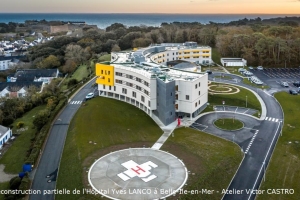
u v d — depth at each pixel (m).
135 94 108.38
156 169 68.31
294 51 183.88
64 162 75.00
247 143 82.38
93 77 156.00
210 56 188.75
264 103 113.94
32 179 68.38
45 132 90.00
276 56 185.50
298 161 73.69
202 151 76.81
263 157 75.31
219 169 68.62
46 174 70.50
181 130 90.25
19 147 89.00
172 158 73.38
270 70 172.62
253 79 145.12
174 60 176.62
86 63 193.75
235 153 76.25
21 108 118.69
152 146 80.06
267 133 88.31
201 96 103.75
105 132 88.88
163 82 91.50
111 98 118.31
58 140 87.56
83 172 67.44
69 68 191.38
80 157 74.44
